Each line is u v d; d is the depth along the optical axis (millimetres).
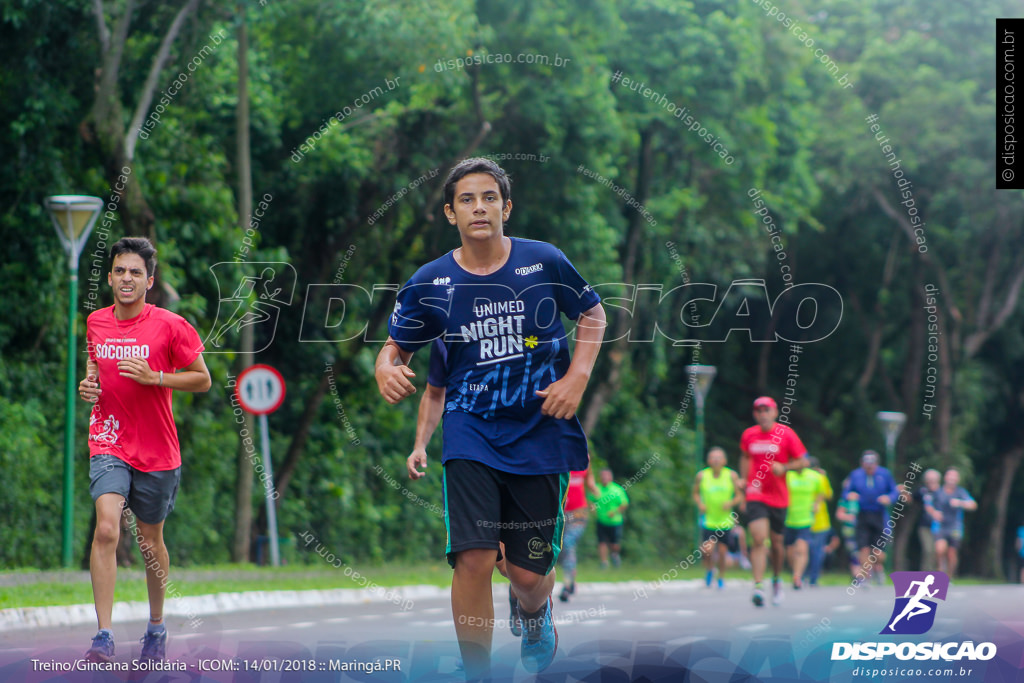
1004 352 81562
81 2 31000
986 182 68812
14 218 33906
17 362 34375
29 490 32594
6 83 32094
